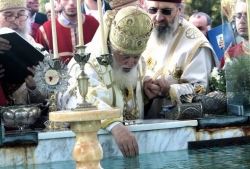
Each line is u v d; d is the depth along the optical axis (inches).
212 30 409.7
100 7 198.5
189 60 356.5
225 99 328.5
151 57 370.9
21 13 367.2
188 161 252.7
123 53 303.9
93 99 290.0
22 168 255.8
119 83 316.5
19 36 277.3
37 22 458.9
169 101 349.7
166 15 361.1
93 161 189.6
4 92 315.3
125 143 268.8
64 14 412.2
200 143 293.9
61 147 270.5
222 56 386.3
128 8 303.7
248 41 321.1
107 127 274.4
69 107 293.4
